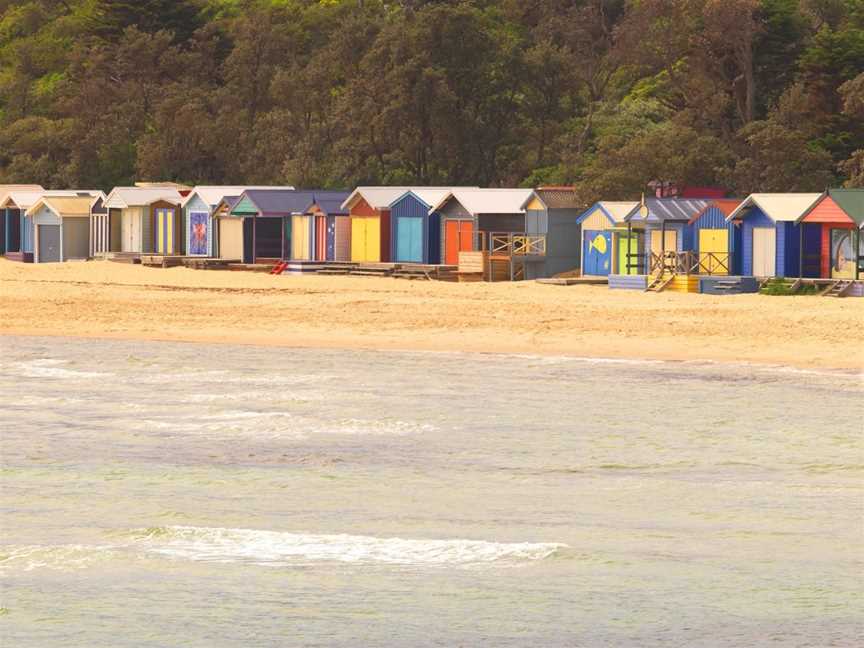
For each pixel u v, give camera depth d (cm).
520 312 14275
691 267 16338
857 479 6475
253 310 15050
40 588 4638
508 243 18138
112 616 4334
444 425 8038
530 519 5650
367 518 5678
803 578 4731
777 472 6650
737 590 4588
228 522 5600
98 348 12294
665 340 12219
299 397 9162
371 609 4397
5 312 15100
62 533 5394
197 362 11194
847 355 11269
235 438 7638
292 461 6950
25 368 10825
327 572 4831
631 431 7812
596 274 17638
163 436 7700
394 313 14450
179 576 4784
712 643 4066
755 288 15712
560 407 8712
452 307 14850
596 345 12062
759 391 9406
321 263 19838
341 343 12525
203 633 4178
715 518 5659
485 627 4219
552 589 4606
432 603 4472
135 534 5378
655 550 5122
